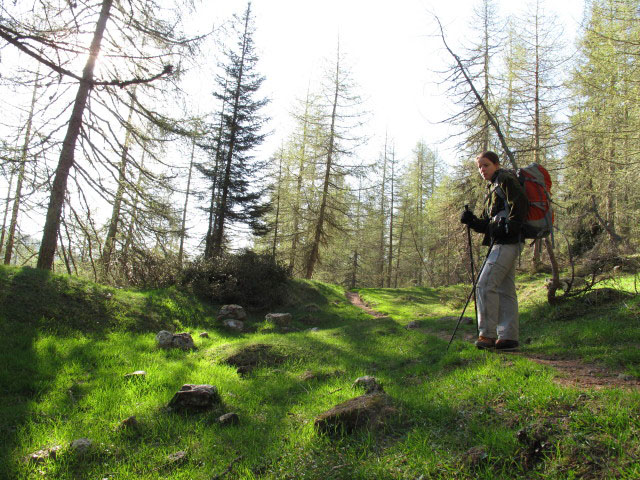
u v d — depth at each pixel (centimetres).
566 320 810
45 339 705
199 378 601
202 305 1292
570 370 449
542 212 388
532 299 1129
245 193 2370
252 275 1555
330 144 2861
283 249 3195
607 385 370
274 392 557
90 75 1152
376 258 4644
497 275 396
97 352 695
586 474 232
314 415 438
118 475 340
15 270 927
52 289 909
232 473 334
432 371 589
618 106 1143
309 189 3011
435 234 2605
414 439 322
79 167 1139
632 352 469
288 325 1277
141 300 1110
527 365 462
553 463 248
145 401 502
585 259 955
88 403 492
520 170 402
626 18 1038
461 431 322
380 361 711
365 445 330
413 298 2353
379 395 405
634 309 699
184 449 386
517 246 397
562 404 318
